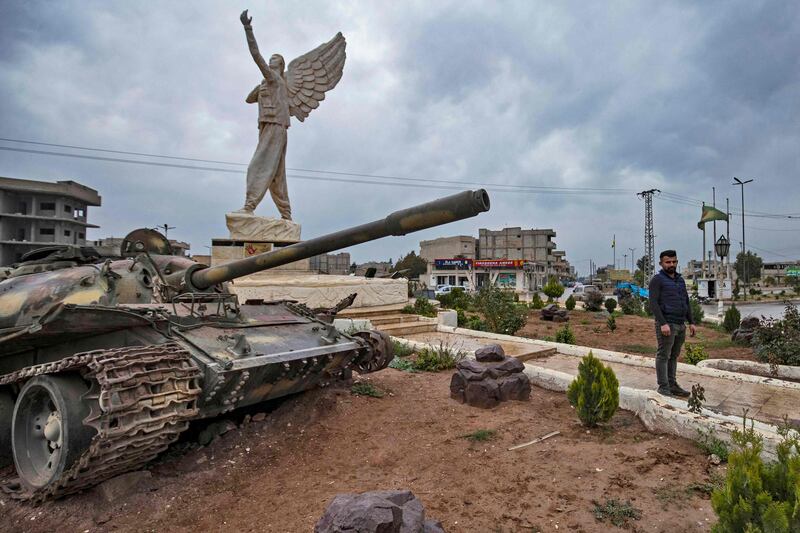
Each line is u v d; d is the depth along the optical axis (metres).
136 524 4.14
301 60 17.88
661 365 7.30
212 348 5.38
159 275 6.97
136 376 4.38
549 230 79.31
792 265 110.44
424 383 8.72
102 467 4.36
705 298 47.16
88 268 6.39
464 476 4.88
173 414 4.54
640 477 4.72
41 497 4.52
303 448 5.70
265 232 16.52
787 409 6.73
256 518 4.13
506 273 58.94
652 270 50.31
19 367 6.14
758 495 2.80
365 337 8.36
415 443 5.78
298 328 6.95
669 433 5.82
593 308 27.48
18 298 5.80
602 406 6.07
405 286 17.05
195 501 4.48
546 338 15.33
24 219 38.16
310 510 4.20
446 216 4.67
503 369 7.64
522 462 5.17
